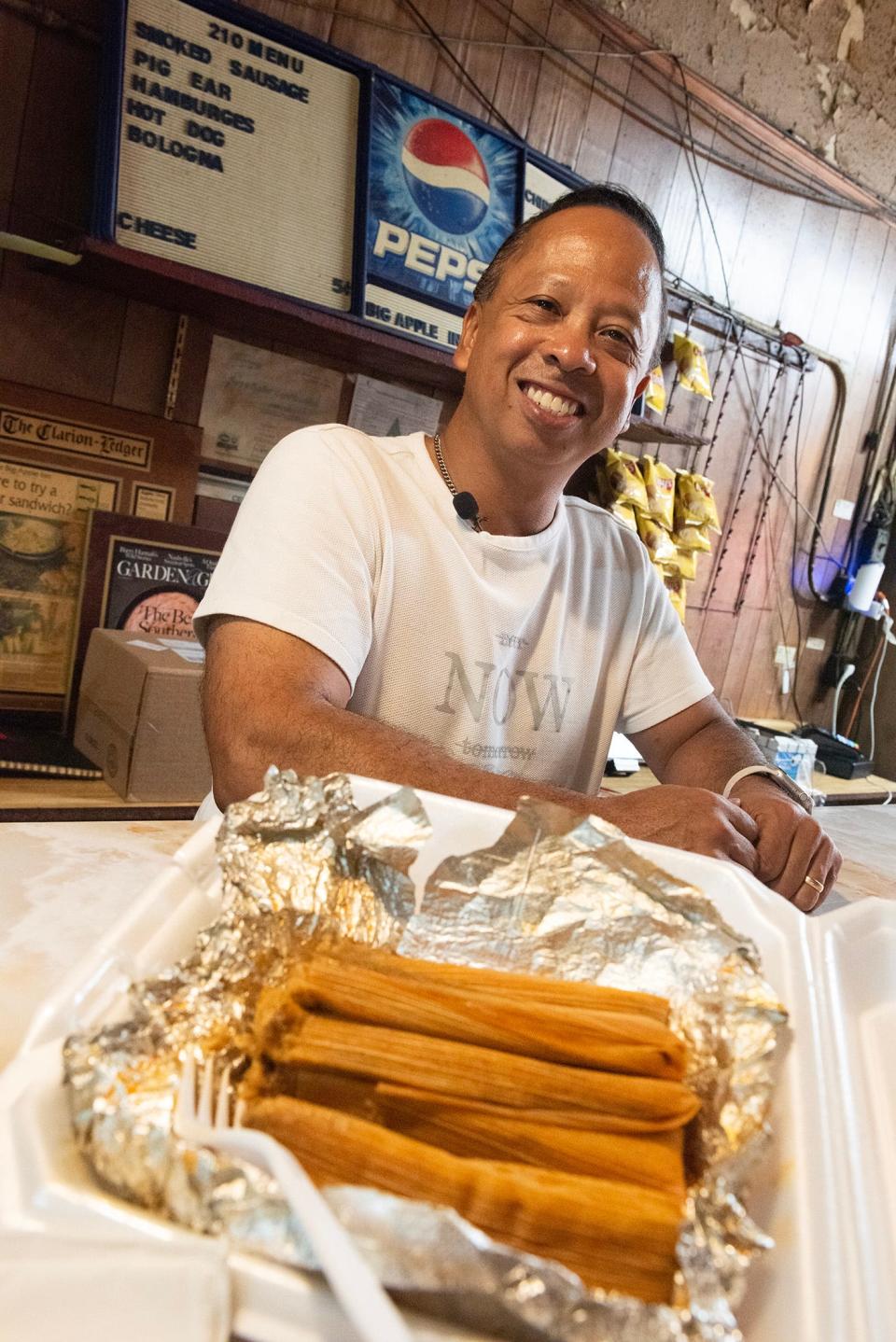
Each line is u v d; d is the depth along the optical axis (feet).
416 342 5.92
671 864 1.74
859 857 5.84
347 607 2.93
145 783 4.68
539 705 3.65
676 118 7.89
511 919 1.58
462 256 6.37
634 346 3.39
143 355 5.58
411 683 3.32
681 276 8.39
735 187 8.52
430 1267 0.91
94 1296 0.96
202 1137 1.08
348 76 5.74
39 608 5.33
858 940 1.75
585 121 7.33
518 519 3.58
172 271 4.83
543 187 6.93
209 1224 1.00
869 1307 1.11
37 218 5.08
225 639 2.82
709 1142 1.26
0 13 4.75
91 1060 1.13
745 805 2.92
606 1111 1.25
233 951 1.39
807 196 9.08
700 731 4.03
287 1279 0.98
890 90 9.32
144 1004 1.26
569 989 1.42
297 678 2.71
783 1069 1.41
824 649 11.02
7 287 5.08
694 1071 1.37
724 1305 0.97
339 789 1.57
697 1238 1.03
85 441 5.37
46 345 5.26
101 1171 1.04
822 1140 1.31
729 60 8.09
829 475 10.25
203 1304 0.96
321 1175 1.12
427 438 3.62
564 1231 1.09
